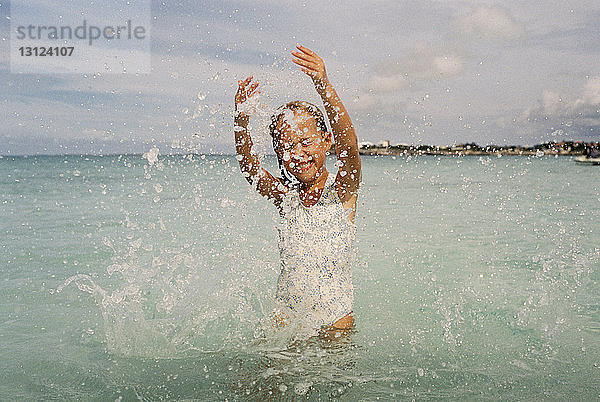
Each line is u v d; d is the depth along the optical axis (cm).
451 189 942
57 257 380
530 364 192
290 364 191
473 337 221
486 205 703
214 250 392
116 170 2086
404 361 194
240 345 211
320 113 245
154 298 281
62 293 293
